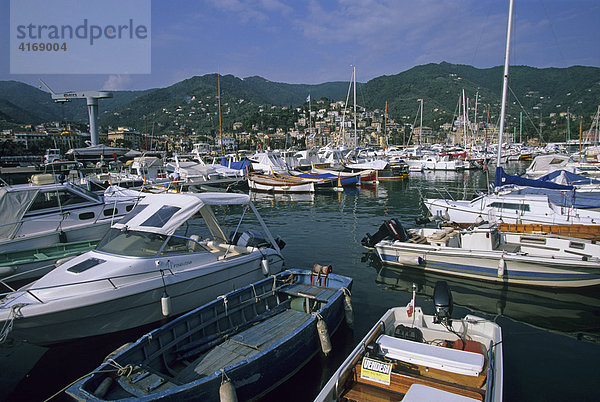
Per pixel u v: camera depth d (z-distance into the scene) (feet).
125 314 25.02
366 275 39.06
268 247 38.81
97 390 16.61
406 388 17.33
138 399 15.21
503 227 43.11
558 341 25.66
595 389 20.20
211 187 110.83
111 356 19.13
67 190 42.96
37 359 24.34
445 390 16.72
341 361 23.39
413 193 107.76
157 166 104.88
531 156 240.73
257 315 26.78
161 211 30.19
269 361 19.67
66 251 38.63
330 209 81.66
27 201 39.86
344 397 17.02
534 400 19.39
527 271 34.58
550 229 40.98
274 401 19.89
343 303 27.81
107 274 24.61
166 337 21.33
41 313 21.79
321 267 31.04
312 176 127.34
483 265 36.32
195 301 28.53
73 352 24.64
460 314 30.01
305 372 22.36
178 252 28.78
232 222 67.26
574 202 50.55
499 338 20.38
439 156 202.69
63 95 180.45
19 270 33.94
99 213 45.03
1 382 22.07
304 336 22.21
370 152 225.56
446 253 37.60
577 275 32.99
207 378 16.88
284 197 102.83
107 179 82.12
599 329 27.35
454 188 118.32
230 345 22.43
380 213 75.56
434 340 21.99
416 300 32.58
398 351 19.29
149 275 26.05
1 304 22.71
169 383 17.70
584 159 131.44
